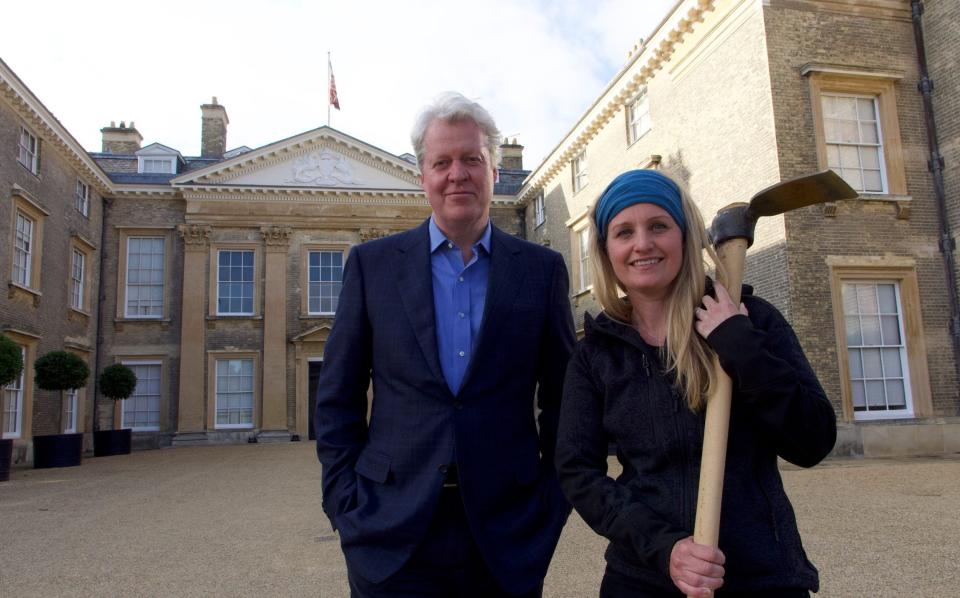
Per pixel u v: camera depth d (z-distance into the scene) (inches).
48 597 168.9
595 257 73.6
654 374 67.1
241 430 852.0
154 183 882.1
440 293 89.7
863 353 453.7
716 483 58.6
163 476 461.1
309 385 902.4
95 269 847.1
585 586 163.6
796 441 60.2
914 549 183.5
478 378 84.1
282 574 184.2
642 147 638.5
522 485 84.1
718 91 514.9
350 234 922.7
